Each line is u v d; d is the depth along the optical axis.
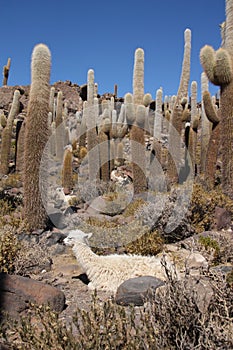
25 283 3.85
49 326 2.58
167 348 2.35
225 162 8.59
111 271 4.71
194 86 15.17
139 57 10.52
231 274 3.23
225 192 8.52
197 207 7.40
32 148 7.29
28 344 2.53
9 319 3.34
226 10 8.97
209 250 5.19
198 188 7.82
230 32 8.82
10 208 8.48
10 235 5.22
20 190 11.55
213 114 10.57
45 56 7.54
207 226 7.45
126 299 3.97
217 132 10.61
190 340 2.50
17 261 4.93
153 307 2.79
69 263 5.89
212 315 2.60
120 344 2.41
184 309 2.59
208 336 2.35
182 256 5.61
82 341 2.39
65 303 4.21
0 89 30.34
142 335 2.44
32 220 7.18
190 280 3.03
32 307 3.05
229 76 8.55
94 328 2.45
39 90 7.44
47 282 4.89
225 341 2.30
